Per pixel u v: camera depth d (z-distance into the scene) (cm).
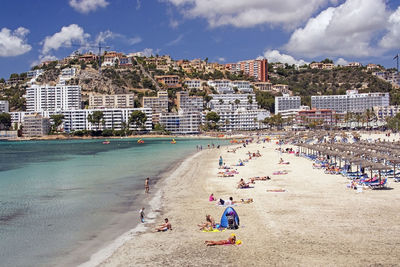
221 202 4519
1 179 7275
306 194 4916
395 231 3262
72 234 3519
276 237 3194
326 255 2773
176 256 2855
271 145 16450
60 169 8856
